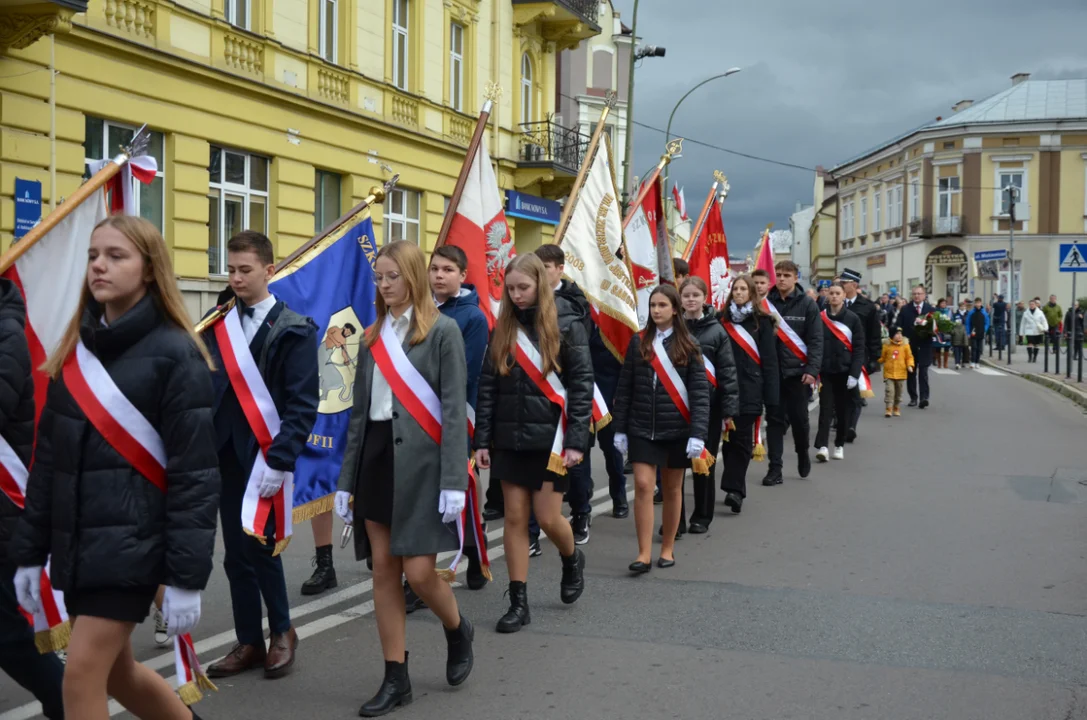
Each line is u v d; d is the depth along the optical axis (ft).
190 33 49.80
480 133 25.55
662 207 37.55
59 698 13.70
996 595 22.31
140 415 11.47
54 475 11.62
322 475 22.44
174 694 12.73
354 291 23.47
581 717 15.76
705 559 25.84
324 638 19.63
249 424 17.02
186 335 11.85
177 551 11.39
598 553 26.71
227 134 52.54
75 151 43.27
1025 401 69.00
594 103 146.82
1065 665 17.95
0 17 38.27
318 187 61.77
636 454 24.16
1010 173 177.47
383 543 16.14
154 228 11.83
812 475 38.68
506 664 18.19
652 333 24.11
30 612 11.93
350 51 62.75
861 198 221.25
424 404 15.97
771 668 17.88
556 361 19.90
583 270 30.50
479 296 25.02
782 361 36.81
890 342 59.36
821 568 24.81
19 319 14.11
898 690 16.80
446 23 74.18
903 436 50.39
